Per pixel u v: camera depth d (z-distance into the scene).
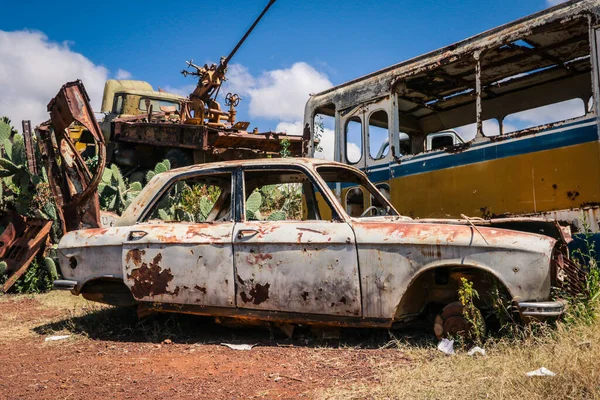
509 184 6.17
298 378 3.57
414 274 4.02
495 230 3.96
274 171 4.91
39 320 6.27
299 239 4.33
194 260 4.65
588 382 2.85
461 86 8.00
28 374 3.96
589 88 7.40
